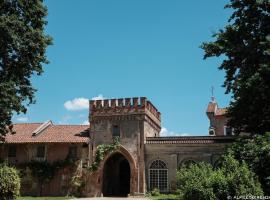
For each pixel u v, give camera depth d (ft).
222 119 174.29
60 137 150.00
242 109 98.68
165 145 143.33
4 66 99.25
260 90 91.25
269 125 96.37
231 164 68.49
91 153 147.54
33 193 144.77
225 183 63.31
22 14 100.12
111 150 145.89
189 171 71.97
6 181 99.09
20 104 100.89
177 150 142.41
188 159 140.87
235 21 104.32
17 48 96.99
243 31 102.12
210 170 70.28
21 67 101.09
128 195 139.85
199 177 68.03
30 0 100.12
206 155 138.92
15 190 101.09
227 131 171.73
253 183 63.00
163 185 140.97
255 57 97.04
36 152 149.59
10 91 97.50
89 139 148.66
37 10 101.30
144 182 140.87
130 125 146.82
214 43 105.91
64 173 146.30
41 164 146.92
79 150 147.95
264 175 70.38
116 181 160.35
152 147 144.56
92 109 151.64
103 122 149.59
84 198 133.08
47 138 149.28
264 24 98.58
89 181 144.36
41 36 101.65
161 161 143.13
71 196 142.00
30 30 99.35
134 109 147.54
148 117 152.46
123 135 146.61
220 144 137.90
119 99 149.89
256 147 75.15
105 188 147.95
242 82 96.63
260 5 98.22
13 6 98.63
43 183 145.48
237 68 102.73
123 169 162.30
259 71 92.53
